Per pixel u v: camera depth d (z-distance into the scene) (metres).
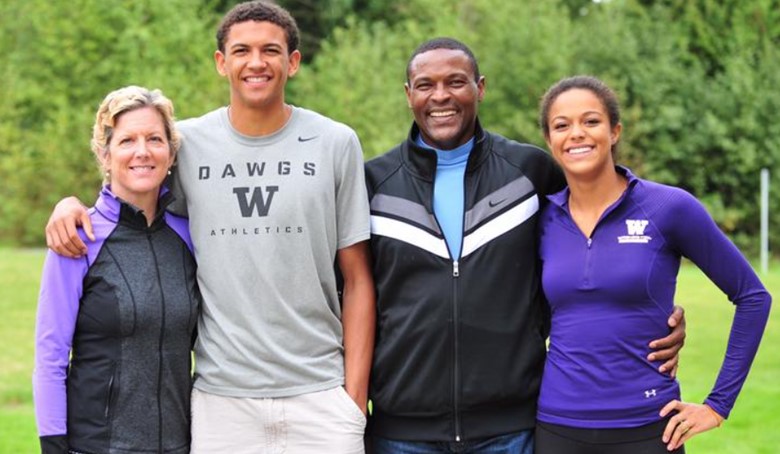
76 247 3.71
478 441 4.05
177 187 4.03
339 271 4.19
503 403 4.04
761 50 24.39
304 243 3.91
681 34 24.86
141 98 3.83
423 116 4.20
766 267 19.84
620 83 22.38
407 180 4.19
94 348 3.74
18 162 22.48
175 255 3.93
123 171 3.80
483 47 23.11
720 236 3.89
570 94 3.96
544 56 22.56
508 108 22.69
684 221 3.87
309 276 3.93
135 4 23.56
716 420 3.86
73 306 3.73
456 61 4.16
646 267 3.83
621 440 3.80
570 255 3.94
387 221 4.12
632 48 22.97
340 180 4.03
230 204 3.92
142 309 3.73
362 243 4.11
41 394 3.68
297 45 4.08
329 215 3.99
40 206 22.61
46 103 23.33
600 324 3.84
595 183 3.95
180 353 3.84
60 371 3.71
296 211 3.91
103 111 3.87
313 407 3.92
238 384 3.88
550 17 23.42
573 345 3.88
